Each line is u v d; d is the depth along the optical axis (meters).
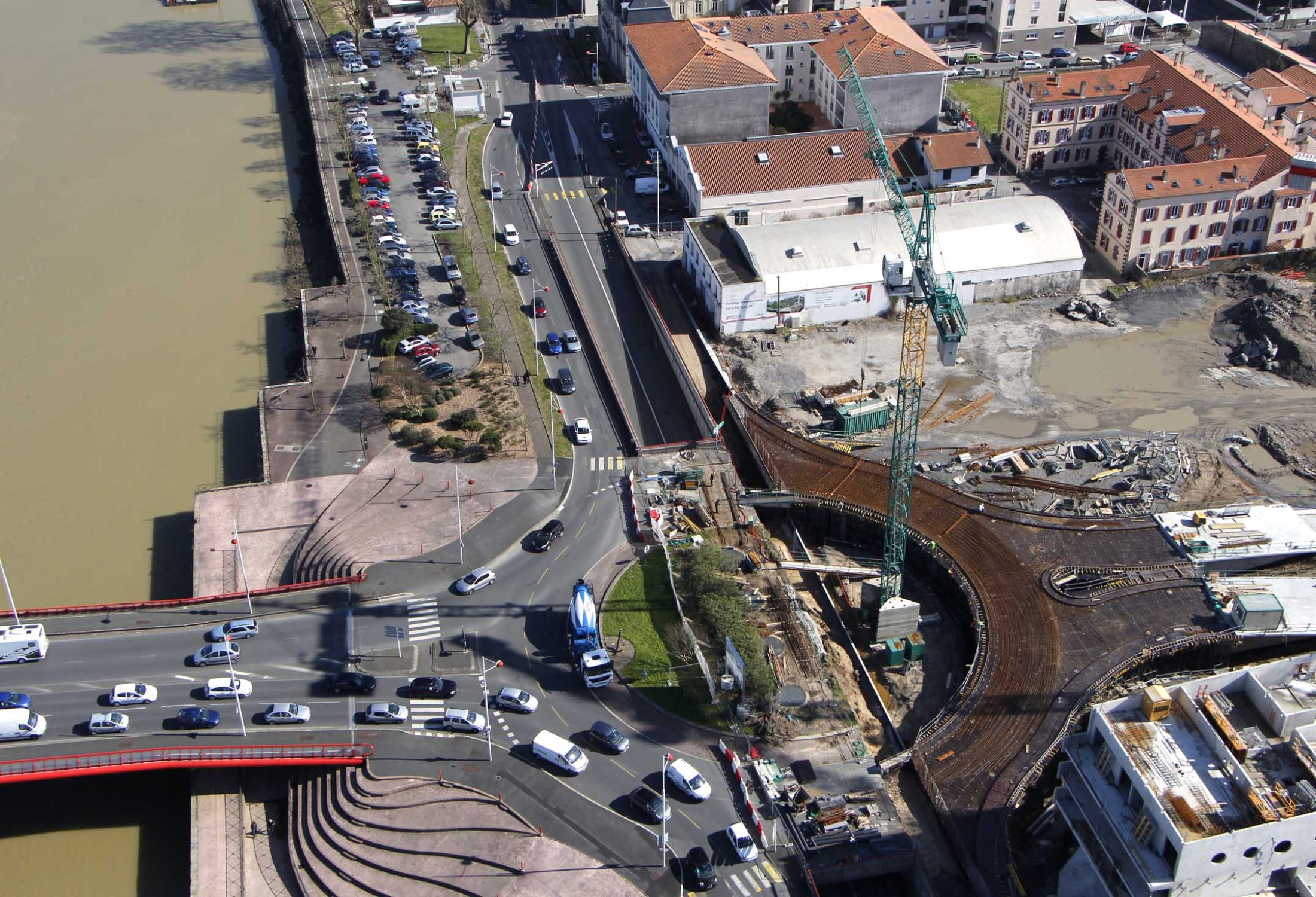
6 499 156.62
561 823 109.69
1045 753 115.25
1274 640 129.62
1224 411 168.12
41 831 116.31
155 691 121.19
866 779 113.62
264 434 162.38
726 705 121.06
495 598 134.50
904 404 166.00
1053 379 175.75
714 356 178.62
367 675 123.94
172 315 194.88
